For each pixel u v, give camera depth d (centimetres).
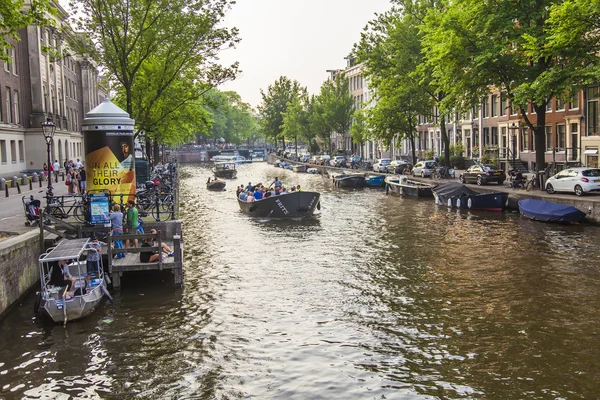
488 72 3039
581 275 1734
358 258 2091
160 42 3234
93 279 1570
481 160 4909
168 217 2262
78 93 7269
